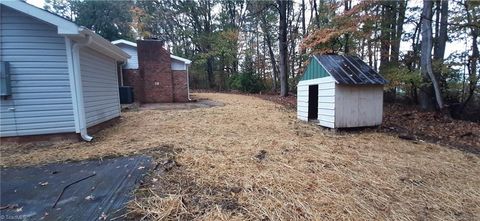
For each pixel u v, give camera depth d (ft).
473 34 29.19
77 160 12.46
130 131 18.78
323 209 7.81
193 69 80.48
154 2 78.38
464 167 12.10
